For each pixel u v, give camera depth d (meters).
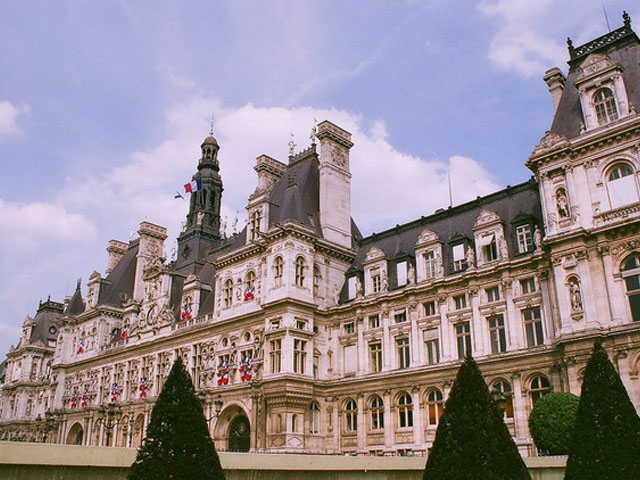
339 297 57.97
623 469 20.22
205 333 62.75
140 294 86.06
